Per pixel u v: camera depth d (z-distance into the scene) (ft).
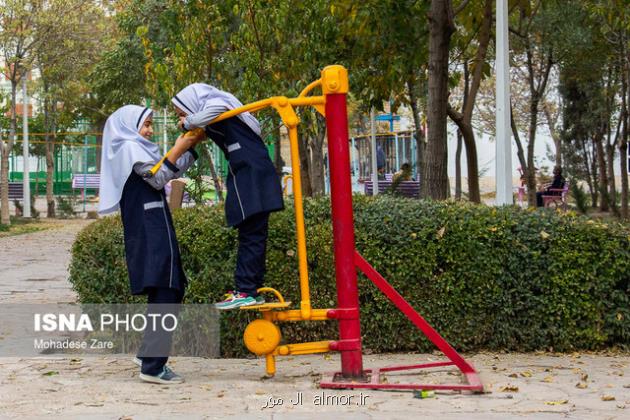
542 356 28.48
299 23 48.01
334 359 28.63
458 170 96.07
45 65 110.63
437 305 28.55
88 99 126.93
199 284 28.66
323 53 48.98
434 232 28.35
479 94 129.29
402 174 93.35
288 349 24.08
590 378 25.16
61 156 148.66
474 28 54.75
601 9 58.34
